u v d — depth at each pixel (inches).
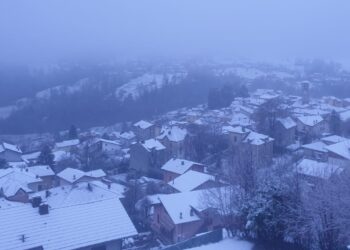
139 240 1128.8
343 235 528.4
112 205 879.7
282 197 570.3
